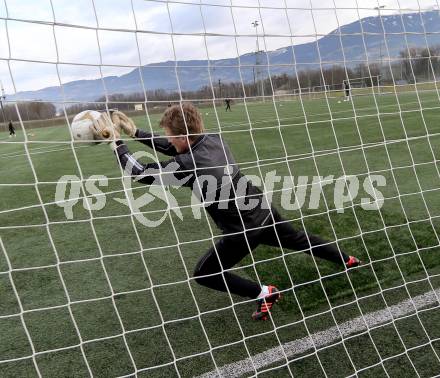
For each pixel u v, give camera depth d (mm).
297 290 2992
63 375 2287
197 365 2318
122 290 3201
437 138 7871
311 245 2846
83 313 2895
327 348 2389
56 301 3088
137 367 2326
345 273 3166
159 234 4383
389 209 4441
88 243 4254
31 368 2352
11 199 6387
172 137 2332
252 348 2436
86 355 2441
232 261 2598
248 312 2787
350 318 2643
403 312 2666
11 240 4473
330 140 9344
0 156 12047
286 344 2449
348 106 13633
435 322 2547
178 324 2709
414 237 3688
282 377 2195
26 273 3574
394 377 2141
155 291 3141
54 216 5309
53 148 12062
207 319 2742
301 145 9094
